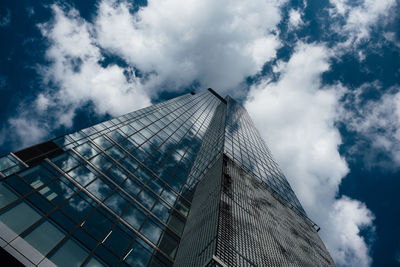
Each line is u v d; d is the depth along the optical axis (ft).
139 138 80.64
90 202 42.98
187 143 106.11
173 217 57.67
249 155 113.19
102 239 37.93
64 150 52.08
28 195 34.99
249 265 36.35
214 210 47.55
